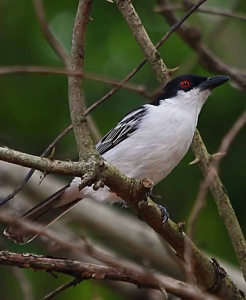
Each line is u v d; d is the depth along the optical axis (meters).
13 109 14.63
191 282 7.36
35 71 8.12
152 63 10.09
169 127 10.90
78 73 8.24
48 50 14.32
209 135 13.94
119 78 13.98
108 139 11.21
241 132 14.09
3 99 14.70
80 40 8.75
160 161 10.95
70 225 14.66
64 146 14.23
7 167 14.12
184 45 14.00
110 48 14.18
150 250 14.02
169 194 14.05
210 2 14.79
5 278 14.11
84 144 8.24
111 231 14.29
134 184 8.04
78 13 8.78
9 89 14.66
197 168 14.01
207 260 8.84
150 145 10.88
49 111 14.54
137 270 7.00
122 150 10.98
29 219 10.38
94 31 14.23
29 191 14.16
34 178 14.18
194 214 7.70
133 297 12.86
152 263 13.98
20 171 14.19
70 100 8.49
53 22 14.43
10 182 14.14
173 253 9.19
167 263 13.93
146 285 8.02
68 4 14.50
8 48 14.42
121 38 14.19
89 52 14.16
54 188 14.38
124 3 10.20
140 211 8.30
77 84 8.53
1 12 14.48
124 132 11.08
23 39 14.42
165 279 7.39
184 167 14.03
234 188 14.16
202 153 9.85
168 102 11.18
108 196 10.38
